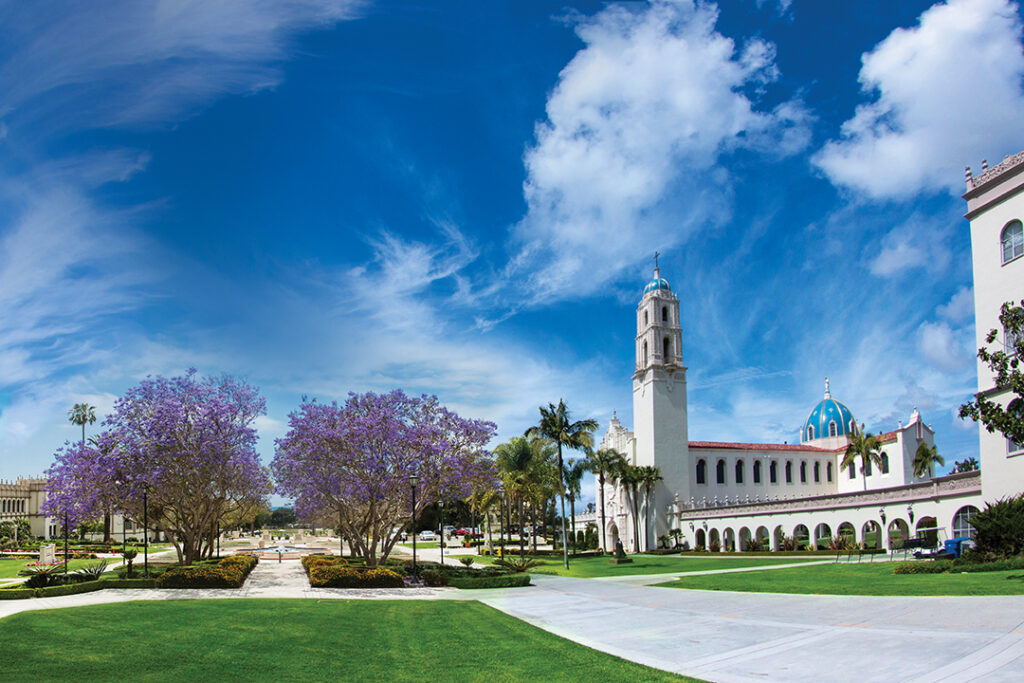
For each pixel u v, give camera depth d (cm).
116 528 10462
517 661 1664
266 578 3981
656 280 8931
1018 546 2886
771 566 4519
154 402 3781
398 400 4397
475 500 7519
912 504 4553
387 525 4769
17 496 10412
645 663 1581
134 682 1437
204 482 3916
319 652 1777
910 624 1795
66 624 2012
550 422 5553
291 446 4278
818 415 10031
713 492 8538
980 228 3597
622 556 5975
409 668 1609
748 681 1364
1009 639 1502
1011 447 3300
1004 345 3378
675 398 8538
